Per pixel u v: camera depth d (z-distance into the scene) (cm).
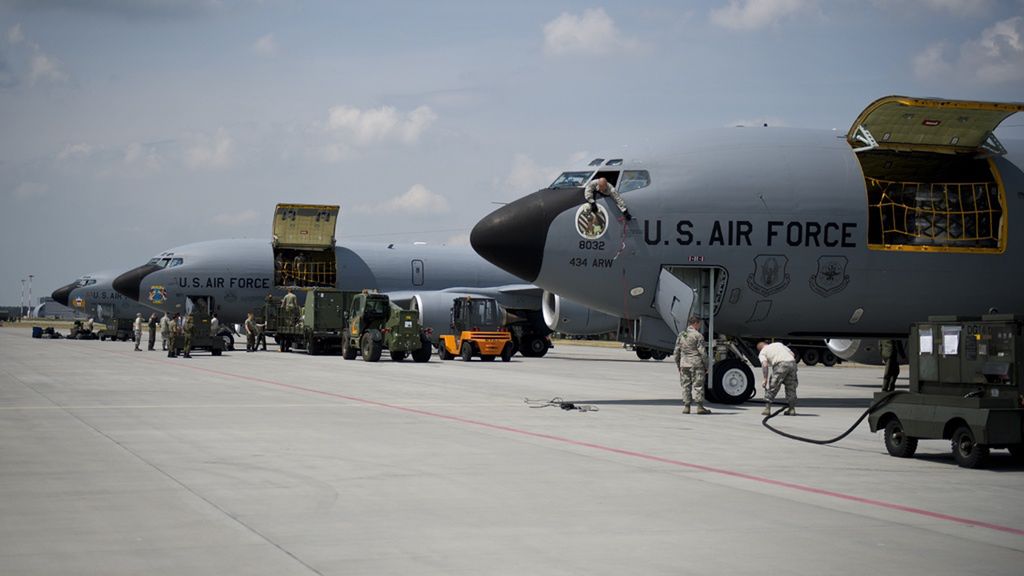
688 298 2220
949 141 2358
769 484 1146
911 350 1472
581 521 916
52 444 1438
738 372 2270
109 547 796
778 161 2314
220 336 5244
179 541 820
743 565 755
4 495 1027
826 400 2527
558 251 2206
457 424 1756
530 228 2206
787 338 2442
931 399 1386
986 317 1355
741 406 2258
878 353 3055
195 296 5288
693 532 873
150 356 4562
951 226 2422
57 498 1011
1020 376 1309
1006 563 767
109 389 2508
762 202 2272
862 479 1202
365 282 5562
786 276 2281
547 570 735
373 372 3434
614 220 2223
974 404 1305
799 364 5669
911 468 1315
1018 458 1381
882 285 2331
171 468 1216
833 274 2302
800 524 912
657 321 2300
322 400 2241
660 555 785
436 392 2541
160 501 999
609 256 2217
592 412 2041
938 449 1529
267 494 1042
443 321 5003
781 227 2272
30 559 755
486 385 2842
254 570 726
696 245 2241
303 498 1021
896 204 2384
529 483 1125
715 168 2280
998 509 1006
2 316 16962
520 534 859
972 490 1130
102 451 1366
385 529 874
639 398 2450
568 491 1076
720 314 2306
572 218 2214
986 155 2392
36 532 851
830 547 818
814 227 2286
